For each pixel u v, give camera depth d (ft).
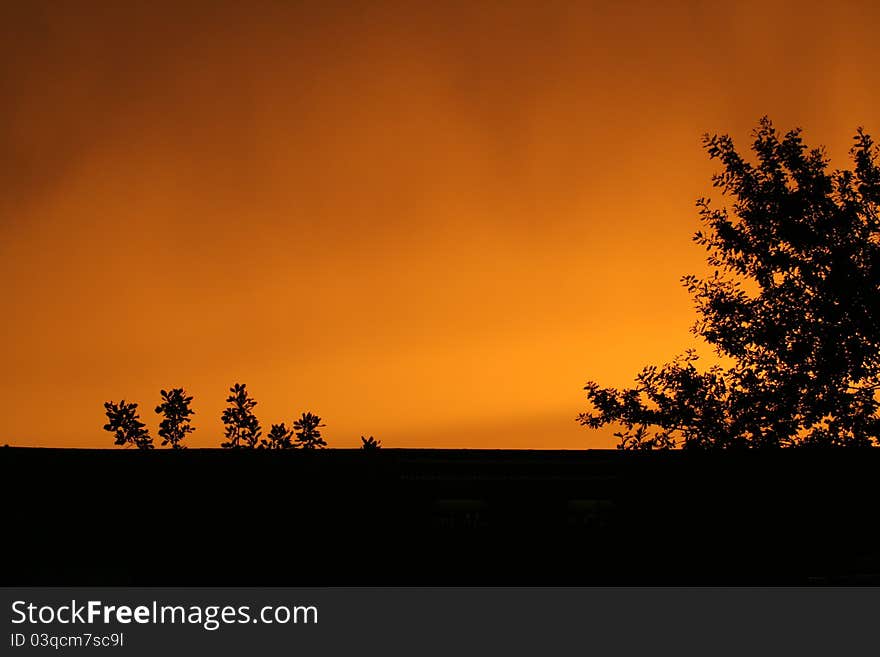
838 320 82.02
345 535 62.95
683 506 64.69
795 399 81.56
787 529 64.49
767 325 82.84
